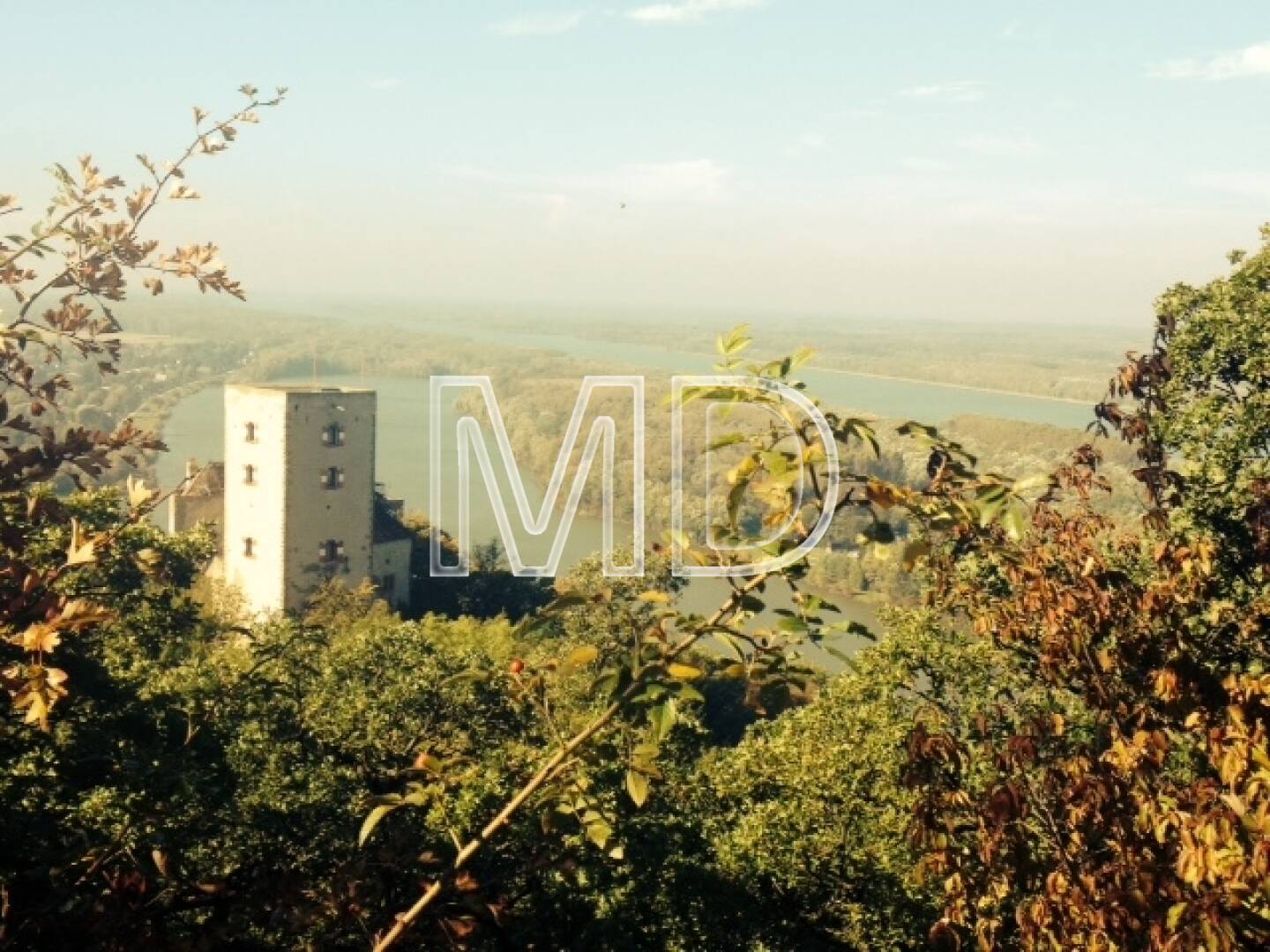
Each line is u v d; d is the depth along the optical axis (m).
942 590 9.49
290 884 7.18
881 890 15.71
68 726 10.98
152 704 13.23
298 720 19.42
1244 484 15.20
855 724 16.95
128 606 14.95
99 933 6.53
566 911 13.97
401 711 20.70
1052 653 8.16
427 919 6.58
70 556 6.40
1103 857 8.12
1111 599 8.13
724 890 15.56
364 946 7.37
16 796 9.44
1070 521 8.44
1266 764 6.41
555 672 5.52
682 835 16.05
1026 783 8.11
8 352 7.01
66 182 6.87
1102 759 7.54
